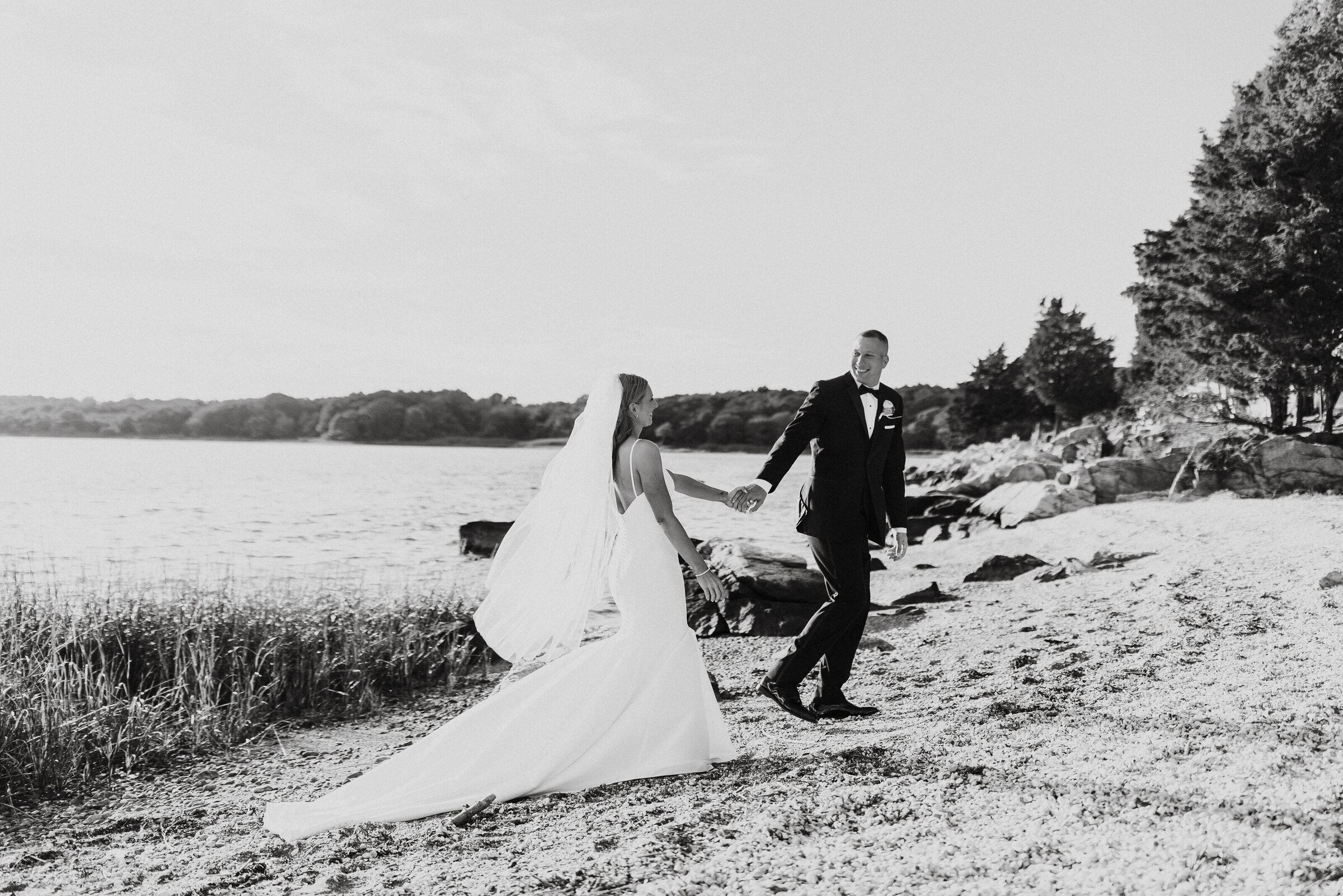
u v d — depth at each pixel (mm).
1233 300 24922
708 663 9586
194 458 96875
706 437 156500
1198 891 2609
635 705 4812
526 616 5168
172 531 27922
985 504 25234
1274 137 24797
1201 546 12820
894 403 5879
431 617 10898
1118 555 13062
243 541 25156
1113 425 39969
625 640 4848
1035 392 54781
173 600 10023
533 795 4641
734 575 11586
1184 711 4801
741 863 3213
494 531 21906
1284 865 2684
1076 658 7258
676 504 40062
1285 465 20641
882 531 5871
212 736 7520
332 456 119750
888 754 4477
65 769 6605
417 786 4672
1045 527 19719
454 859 3807
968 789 3777
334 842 4309
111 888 4262
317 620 9844
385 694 9242
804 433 5598
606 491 4945
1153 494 22641
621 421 4969
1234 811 3168
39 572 14992
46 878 4602
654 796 4375
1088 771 3824
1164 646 7086
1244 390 25406
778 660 5980
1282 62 27422
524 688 4875
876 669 8070
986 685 6793
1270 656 6125
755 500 5359
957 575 14711
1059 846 3049
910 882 2895
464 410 171125
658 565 4867
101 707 7355
